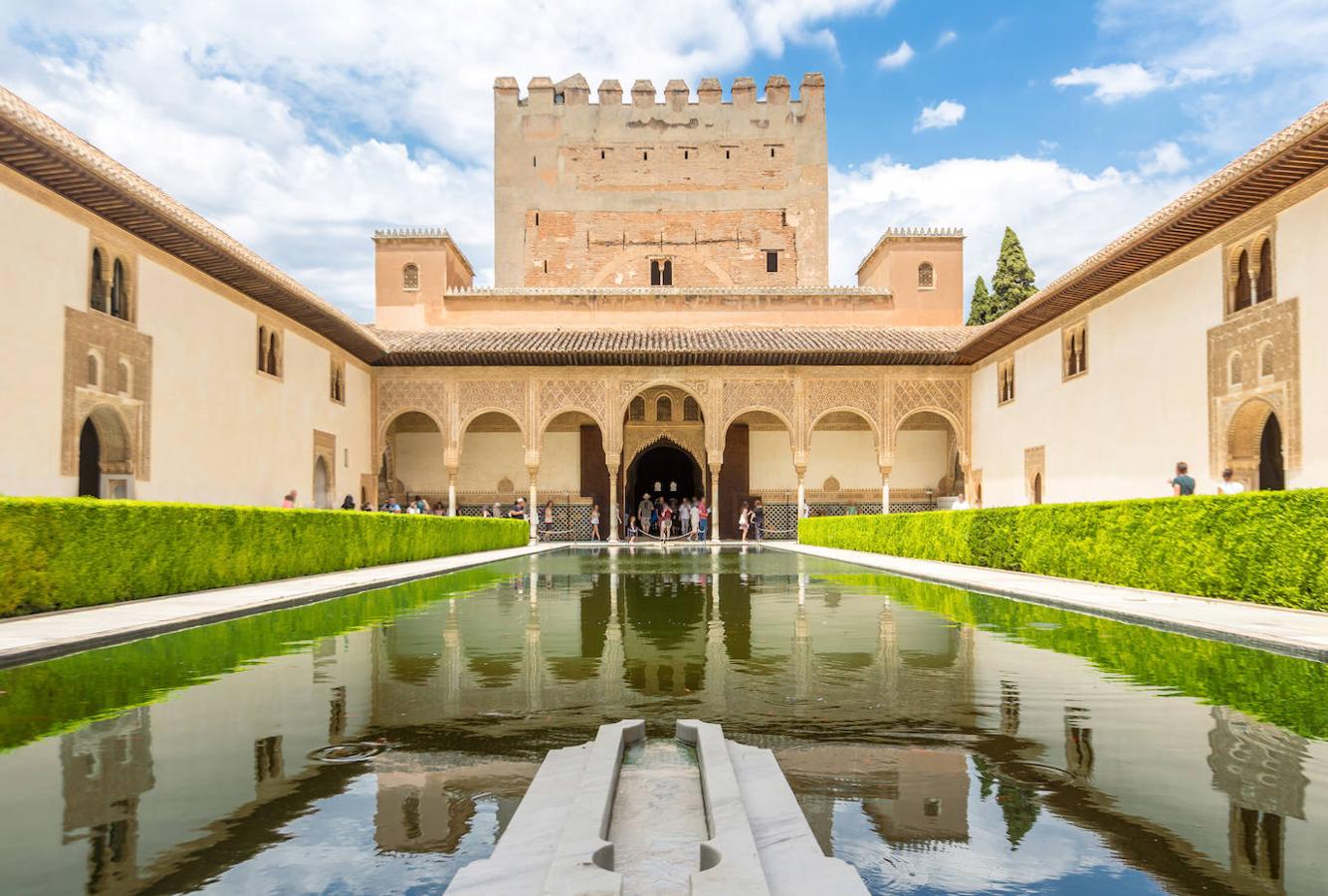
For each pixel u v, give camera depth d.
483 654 4.21
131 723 2.78
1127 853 1.62
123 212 10.21
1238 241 10.65
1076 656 4.13
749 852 1.46
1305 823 1.79
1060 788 2.05
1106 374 14.15
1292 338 9.61
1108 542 8.17
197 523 7.64
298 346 16.23
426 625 5.39
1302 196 9.44
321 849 1.67
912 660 3.99
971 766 2.24
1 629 4.92
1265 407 10.69
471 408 20.61
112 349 10.52
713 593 7.57
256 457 14.47
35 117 8.32
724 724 2.72
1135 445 13.23
